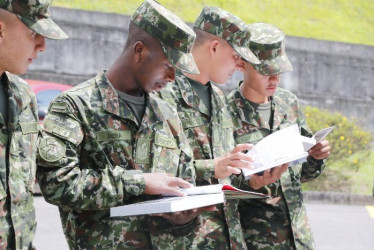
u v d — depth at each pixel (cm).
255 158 427
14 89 318
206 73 427
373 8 2231
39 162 325
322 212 1153
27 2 302
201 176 391
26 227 310
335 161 1534
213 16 423
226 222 420
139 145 348
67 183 322
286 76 1825
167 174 338
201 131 420
